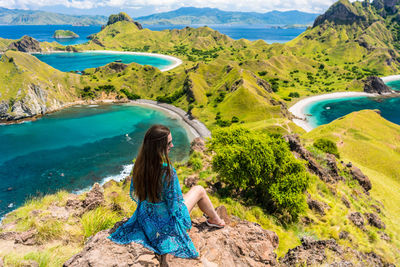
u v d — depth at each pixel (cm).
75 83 18350
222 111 14800
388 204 4862
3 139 11112
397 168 8306
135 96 18888
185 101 17062
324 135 10375
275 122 12544
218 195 2423
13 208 6159
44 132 12081
